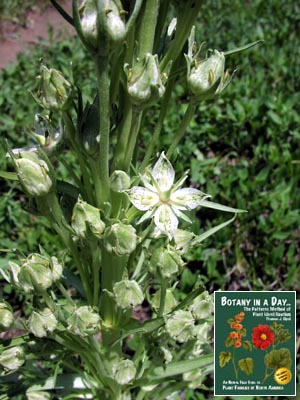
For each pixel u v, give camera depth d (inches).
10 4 31.1
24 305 13.4
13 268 6.1
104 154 5.4
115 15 4.6
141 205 5.8
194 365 7.1
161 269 6.0
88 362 7.4
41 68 5.6
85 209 5.7
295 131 17.1
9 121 17.6
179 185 6.0
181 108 18.2
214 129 17.7
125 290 6.1
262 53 22.0
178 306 6.4
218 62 5.6
